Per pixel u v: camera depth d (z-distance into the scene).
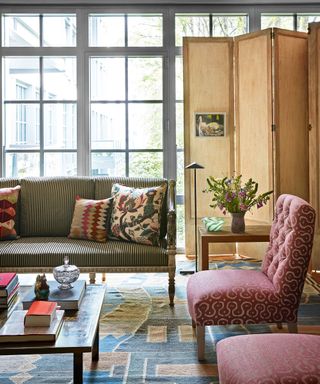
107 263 3.14
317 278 3.88
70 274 2.25
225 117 4.46
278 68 4.13
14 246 3.25
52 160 4.65
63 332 1.80
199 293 2.33
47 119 4.62
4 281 2.12
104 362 2.32
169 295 3.16
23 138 4.63
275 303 2.27
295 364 1.45
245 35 4.32
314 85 4.07
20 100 4.61
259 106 4.24
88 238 3.43
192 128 4.46
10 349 1.66
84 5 4.52
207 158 4.48
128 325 2.81
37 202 3.68
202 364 2.29
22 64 4.60
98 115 4.64
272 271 2.44
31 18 4.58
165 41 4.57
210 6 4.55
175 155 4.64
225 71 4.45
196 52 4.45
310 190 4.12
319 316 2.95
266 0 4.51
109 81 4.62
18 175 4.64
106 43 4.61
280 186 4.17
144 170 4.67
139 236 3.29
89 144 4.62
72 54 4.56
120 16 4.61
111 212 3.51
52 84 4.61
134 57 4.61
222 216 4.49
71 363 2.32
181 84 4.64
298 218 2.27
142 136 4.65
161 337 2.63
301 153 4.25
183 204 4.70
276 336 1.69
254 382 1.38
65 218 3.68
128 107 4.64
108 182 3.77
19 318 1.89
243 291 2.29
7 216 3.47
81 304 2.14
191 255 4.52
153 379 2.14
